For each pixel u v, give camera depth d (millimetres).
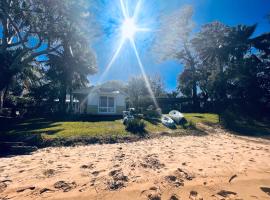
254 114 23547
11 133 12109
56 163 6789
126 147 9891
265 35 30156
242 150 8867
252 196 4316
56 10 19781
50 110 27125
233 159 7168
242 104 26766
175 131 14781
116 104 25672
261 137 13719
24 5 19297
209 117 20875
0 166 6574
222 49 32469
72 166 6352
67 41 22453
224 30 34344
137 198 4207
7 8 18766
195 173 5586
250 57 28859
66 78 26828
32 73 26391
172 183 4887
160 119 18438
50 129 13320
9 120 19344
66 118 20750
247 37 32312
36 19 19859
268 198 4234
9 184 4875
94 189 4582
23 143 10258
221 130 16250
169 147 9680
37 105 27391
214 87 28062
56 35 20953
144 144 10797
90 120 19000
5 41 20500
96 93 25109
